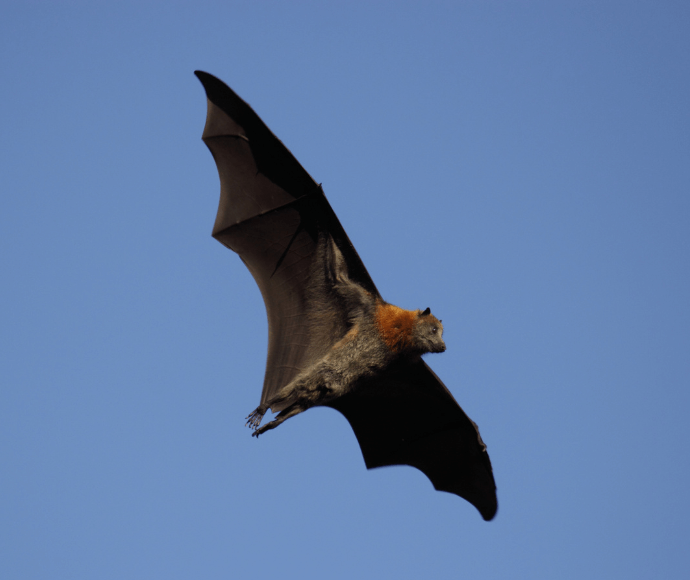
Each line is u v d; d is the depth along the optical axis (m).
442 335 37.94
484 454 43.16
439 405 42.44
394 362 38.12
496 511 44.34
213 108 36.91
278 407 36.34
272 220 37.84
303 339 37.38
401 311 37.56
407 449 44.31
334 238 37.38
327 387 36.69
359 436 44.12
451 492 44.88
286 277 38.03
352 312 37.50
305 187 37.16
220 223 37.97
